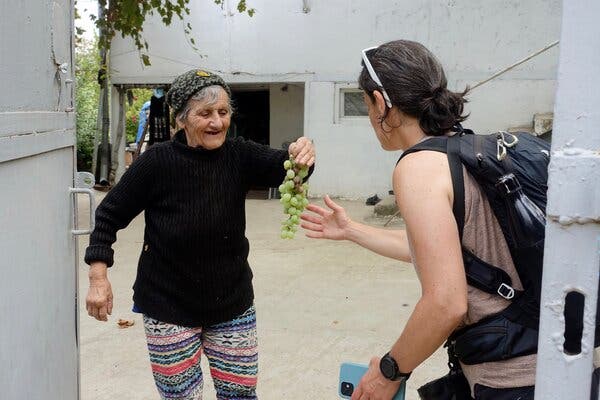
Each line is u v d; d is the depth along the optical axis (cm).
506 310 156
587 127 106
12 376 161
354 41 1100
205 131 236
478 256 156
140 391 358
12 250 161
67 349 223
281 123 1271
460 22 1035
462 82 1045
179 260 238
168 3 918
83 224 863
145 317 246
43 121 185
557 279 112
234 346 252
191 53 1183
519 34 1015
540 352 116
